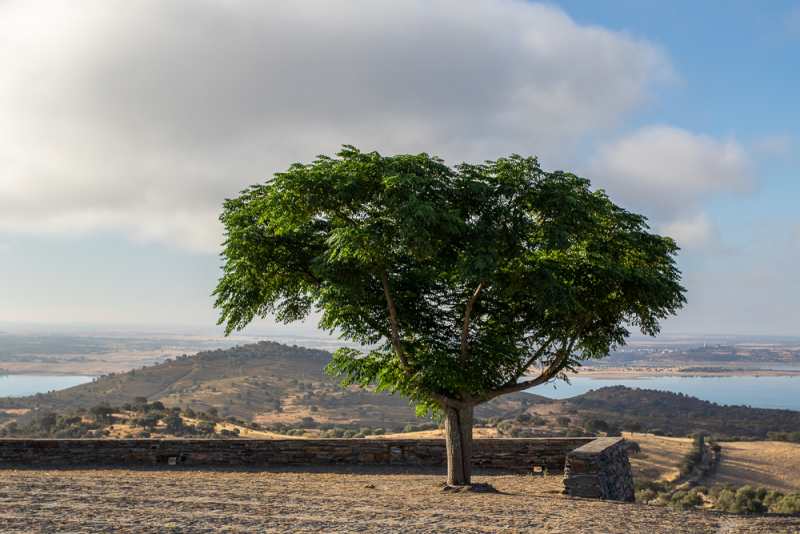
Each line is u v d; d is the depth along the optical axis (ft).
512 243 42.32
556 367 48.96
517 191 43.57
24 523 26.17
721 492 216.13
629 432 397.80
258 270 47.91
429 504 35.63
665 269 47.85
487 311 49.93
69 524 26.27
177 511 30.68
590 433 382.01
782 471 289.12
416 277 48.98
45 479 43.14
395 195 40.04
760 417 555.28
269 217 45.21
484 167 44.47
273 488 43.14
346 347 49.73
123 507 31.35
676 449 324.19
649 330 49.26
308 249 49.06
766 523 29.86
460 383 45.01
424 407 51.08
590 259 45.88
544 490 45.52
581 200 43.14
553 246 40.27
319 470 57.00
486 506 35.12
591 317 47.67
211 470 56.13
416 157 42.96
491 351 46.83
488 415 591.37
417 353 47.44
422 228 39.04
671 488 247.91
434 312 50.31
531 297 47.16
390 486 46.98
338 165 42.01
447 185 42.80
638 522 30.25
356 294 44.37
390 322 48.14
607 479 43.14
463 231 41.70
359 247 40.68
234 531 26.09
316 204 42.47
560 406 652.07
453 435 46.88
